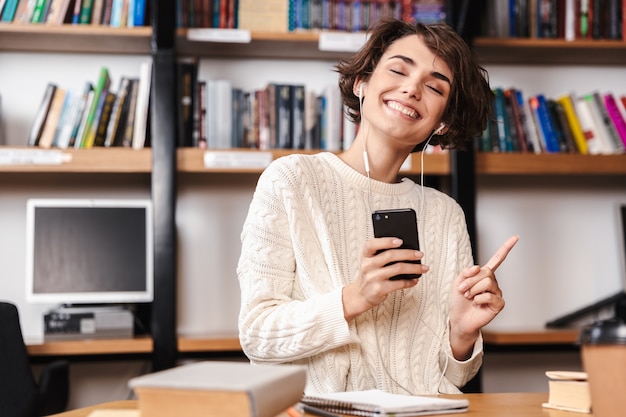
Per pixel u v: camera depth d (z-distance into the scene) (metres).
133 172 2.93
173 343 2.71
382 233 1.34
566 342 2.86
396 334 1.53
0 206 3.03
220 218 3.14
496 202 3.29
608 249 3.34
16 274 3.03
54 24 2.78
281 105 2.93
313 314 1.34
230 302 3.13
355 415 1.05
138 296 2.90
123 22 2.82
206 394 0.74
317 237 1.53
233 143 2.90
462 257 1.71
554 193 3.32
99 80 2.83
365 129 1.63
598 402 0.80
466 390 2.83
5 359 2.44
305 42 2.94
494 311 1.42
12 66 3.03
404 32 1.65
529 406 1.15
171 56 2.77
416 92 1.53
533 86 3.31
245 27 2.90
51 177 3.06
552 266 3.30
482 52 3.11
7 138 3.01
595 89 3.34
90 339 2.74
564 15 3.07
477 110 1.70
